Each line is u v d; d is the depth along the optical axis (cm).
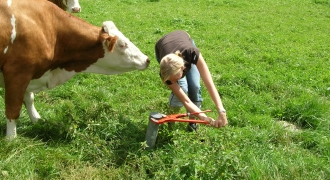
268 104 700
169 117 498
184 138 499
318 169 482
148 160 469
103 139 525
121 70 577
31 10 487
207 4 1791
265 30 1320
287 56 980
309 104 650
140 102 681
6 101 506
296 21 1507
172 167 445
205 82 477
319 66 912
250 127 598
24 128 545
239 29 1315
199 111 474
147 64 577
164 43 514
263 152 506
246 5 1800
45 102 668
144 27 1259
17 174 442
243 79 792
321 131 585
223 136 513
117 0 1744
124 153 500
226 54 982
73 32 526
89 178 451
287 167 470
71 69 562
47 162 466
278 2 1912
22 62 487
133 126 551
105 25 541
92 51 546
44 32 498
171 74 445
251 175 444
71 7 862
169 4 1747
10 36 471
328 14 1688
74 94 689
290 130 594
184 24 1332
